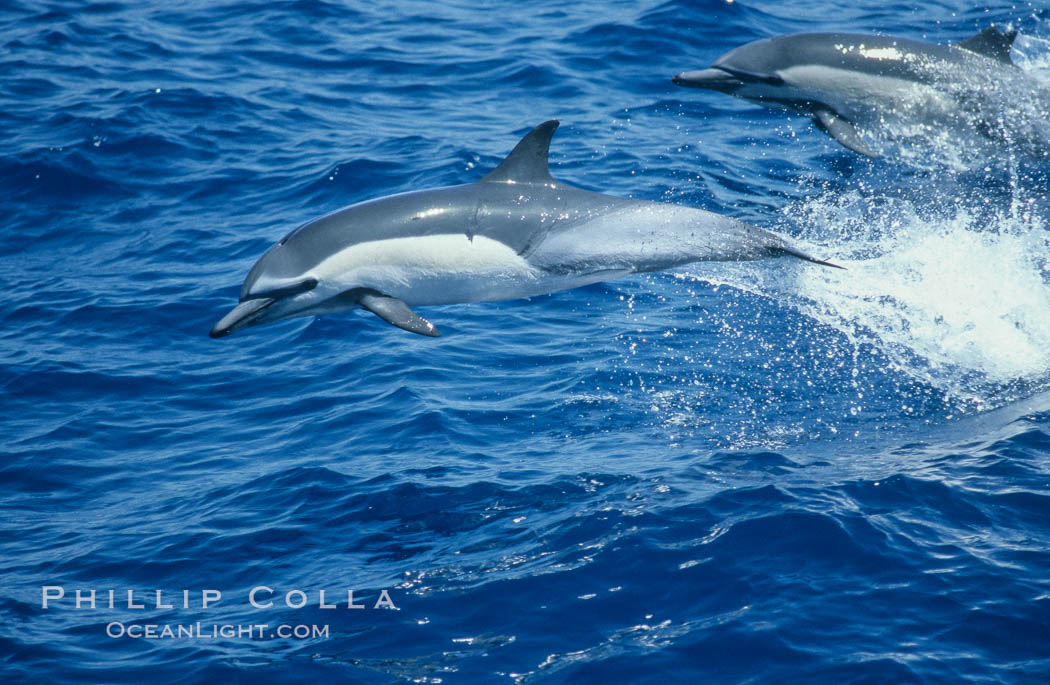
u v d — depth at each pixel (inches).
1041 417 655.8
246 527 613.3
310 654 493.7
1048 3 1507.1
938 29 1429.6
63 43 1454.2
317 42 1471.5
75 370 825.5
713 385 733.9
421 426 704.4
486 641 492.4
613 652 477.1
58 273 983.6
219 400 781.3
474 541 574.2
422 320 613.9
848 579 511.2
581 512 586.2
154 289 942.4
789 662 462.0
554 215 637.9
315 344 840.9
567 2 1585.9
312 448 699.4
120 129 1208.2
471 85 1328.7
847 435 658.2
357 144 1177.4
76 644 515.8
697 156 1117.1
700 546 542.3
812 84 939.3
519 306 871.1
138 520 636.7
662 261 646.5
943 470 600.1
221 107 1270.9
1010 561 518.0
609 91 1295.5
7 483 689.0
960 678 447.5
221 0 1632.6
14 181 1123.3
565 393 735.7
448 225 627.5
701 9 1473.9
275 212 1058.1
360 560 569.3
